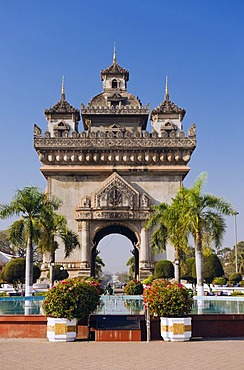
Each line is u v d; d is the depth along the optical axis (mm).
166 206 47844
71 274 55438
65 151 58250
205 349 16969
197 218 37062
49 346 17844
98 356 15578
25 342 19031
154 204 57781
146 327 20156
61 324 19219
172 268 52500
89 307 19625
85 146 58125
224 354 15867
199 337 20672
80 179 58594
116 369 13469
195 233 37656
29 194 41562
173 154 58531
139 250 56531
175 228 40281
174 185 58656
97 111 64625
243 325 21141
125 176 58844
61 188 58312
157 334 20297
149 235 56250
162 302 19359
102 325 20266
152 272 55469
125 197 56969
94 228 56875
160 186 58531
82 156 58188
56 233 52062
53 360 14875
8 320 20969
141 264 55781
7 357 15445
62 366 13930
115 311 27500
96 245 64500
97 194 57000
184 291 19938
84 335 20234
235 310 27812
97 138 58531
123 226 58438
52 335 19219
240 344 18281
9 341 19375
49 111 63438
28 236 40531
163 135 60062
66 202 57906
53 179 58469
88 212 56469
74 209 57781
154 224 48156
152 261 55906
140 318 20469
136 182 58656
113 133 63656
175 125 63281
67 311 19078
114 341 19234
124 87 69188
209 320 20969
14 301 36281
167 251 56000
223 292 46375
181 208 38625
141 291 45906
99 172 58562
